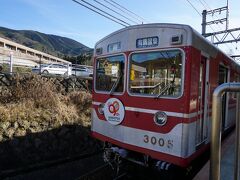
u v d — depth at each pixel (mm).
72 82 15477
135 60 5781
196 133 5465
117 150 6145
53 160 9047
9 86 11812
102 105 6574
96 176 7258
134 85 5785
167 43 5207
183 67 4949
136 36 5762
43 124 9820
